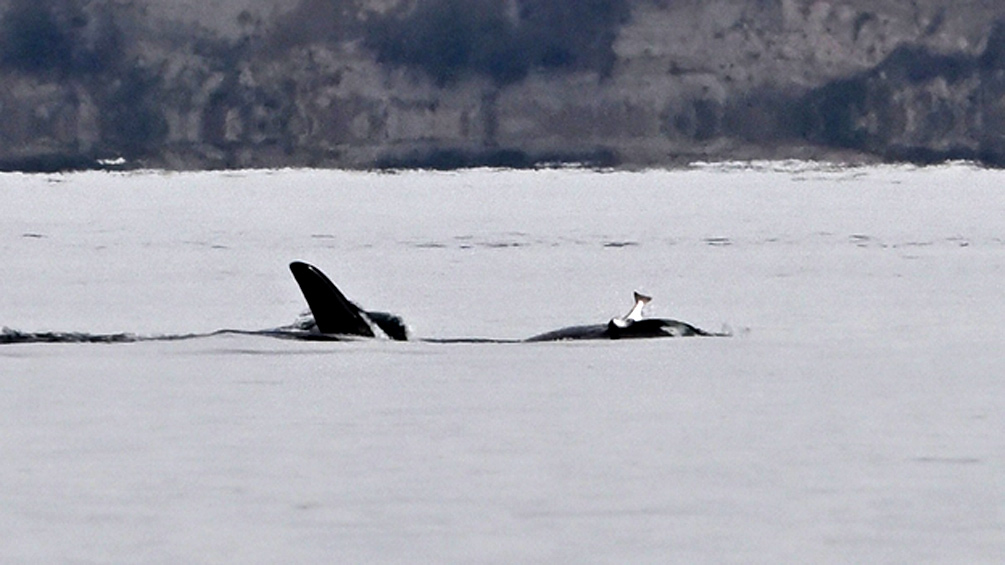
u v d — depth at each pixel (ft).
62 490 117.08
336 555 95.55
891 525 103.96
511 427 151.02
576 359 212.84
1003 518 105.81
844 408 165.48
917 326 275.59
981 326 274.57
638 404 168.35
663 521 105.60
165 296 365.40
